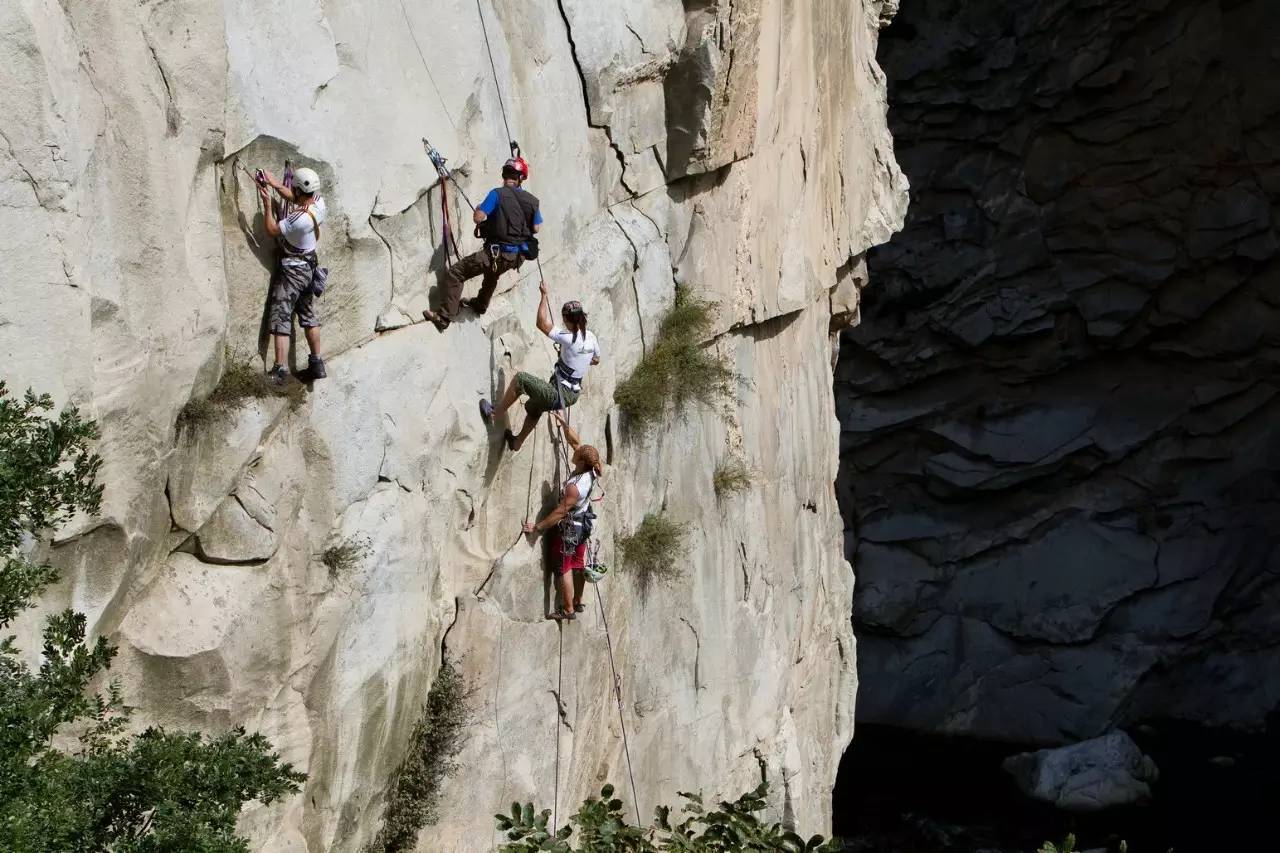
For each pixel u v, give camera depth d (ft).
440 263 100.73
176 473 79.97
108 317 70.54
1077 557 289.94
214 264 79.15
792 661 174.81
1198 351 288.92
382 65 93.97
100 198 69.56
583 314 106.32
